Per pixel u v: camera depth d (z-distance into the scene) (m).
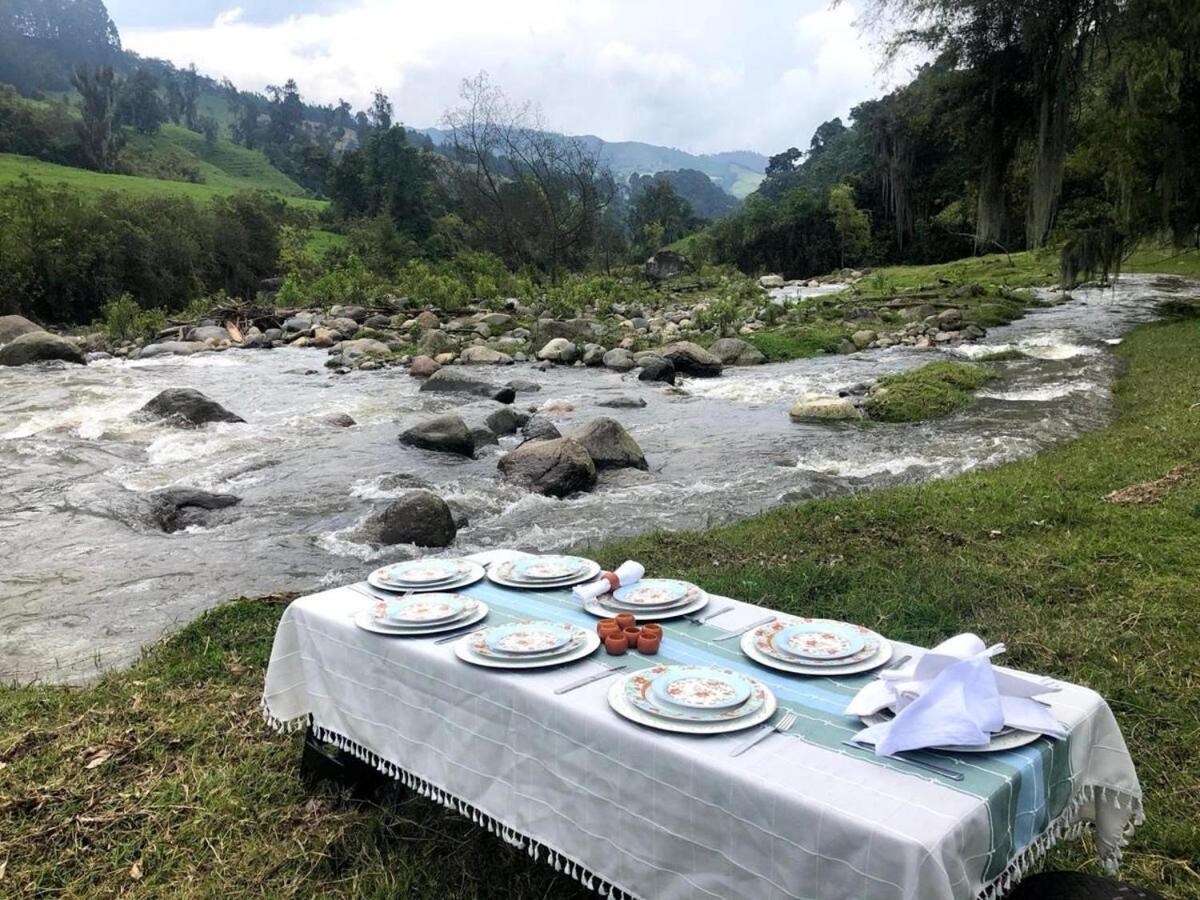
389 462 10.71
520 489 9.35
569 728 2.51
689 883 2.29
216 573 6.97
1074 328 21.17
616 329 23.39
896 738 2.25
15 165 63.62
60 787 3.62
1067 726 2.38
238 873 3.15
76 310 35.25
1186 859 3.07
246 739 4.06
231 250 47.06
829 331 21.75
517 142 42.97
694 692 2.52
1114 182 19.39
